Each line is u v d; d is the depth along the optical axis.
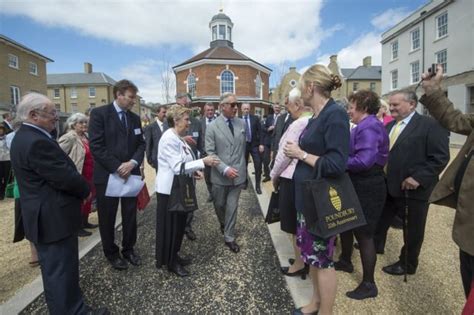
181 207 2.78
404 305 2.47
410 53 21.70
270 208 3.07
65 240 2.15
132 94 3.21
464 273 1.82
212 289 2.81
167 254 3.05
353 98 2.59
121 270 3.19
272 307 2.52
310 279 2.93
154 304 2.59
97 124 3.06
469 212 1.59
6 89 23.28
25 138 2.00
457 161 1.79
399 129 3.00
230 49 31.08
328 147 1.82
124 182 3.14
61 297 2.13
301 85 2.07
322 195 1.79
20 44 24.34
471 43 16.45
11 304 2.56
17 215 2.55
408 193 2.79
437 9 18.73
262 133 7.89
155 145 5.01
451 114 1.84
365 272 2.59
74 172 2.14
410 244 2.86
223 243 3.94
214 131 3.62
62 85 42.94
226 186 3.67
